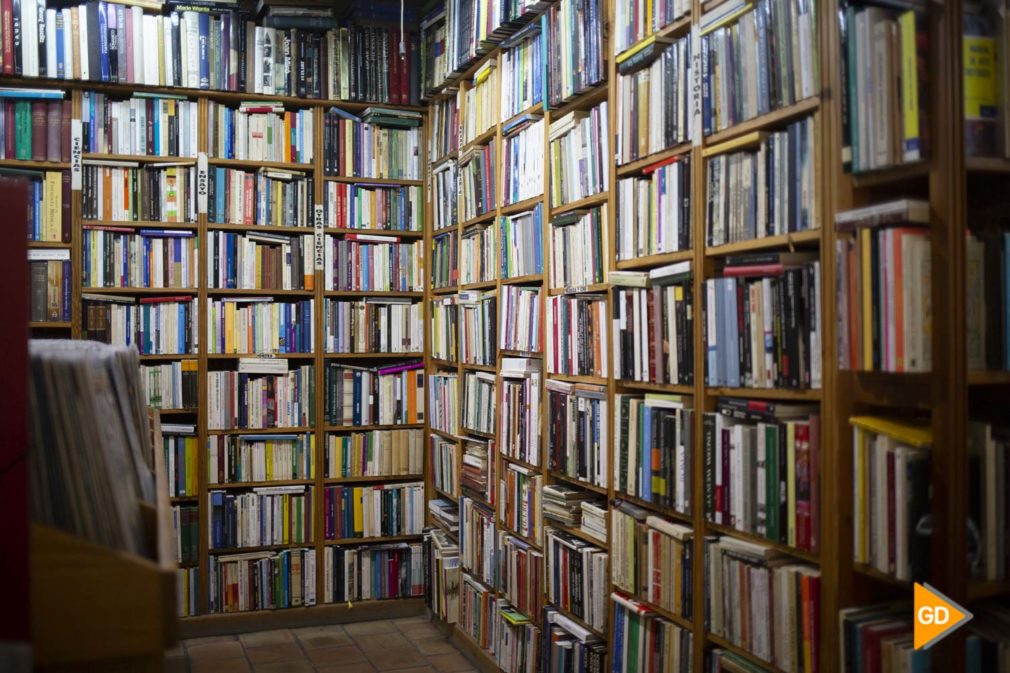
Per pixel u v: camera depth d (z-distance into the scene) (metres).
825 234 1.97
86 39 4.31
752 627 2.25
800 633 2.07
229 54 4.57
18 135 4.29
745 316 2.25
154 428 2.16
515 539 3.78
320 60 4.76
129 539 1.04
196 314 4.57
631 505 2.87
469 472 4.29
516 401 3.70
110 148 4.45
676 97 2.58
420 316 5.03
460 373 4.43
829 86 1.95
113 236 4.45
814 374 2.04
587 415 3.10
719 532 2.47
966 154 1.78
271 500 4.70
